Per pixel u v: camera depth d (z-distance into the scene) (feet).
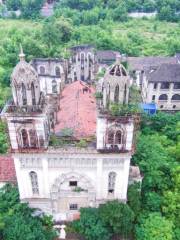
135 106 148.46
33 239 157.58
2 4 650.43
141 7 614.34
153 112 294.87
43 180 166.20
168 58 359.05
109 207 165.78
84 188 171.01
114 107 143.33
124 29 526.57
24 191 170.40
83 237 174.40
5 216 167.53
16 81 137.18
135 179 183.93
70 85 231.09
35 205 177.47
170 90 298.97
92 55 260.62
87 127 169.58
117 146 154.61
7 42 421.59
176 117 266.98
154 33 515.50
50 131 165.37
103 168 161.68
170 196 183.73
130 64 345.31
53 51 398.42
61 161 158.51
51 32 437.99
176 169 200.85
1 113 253.65
